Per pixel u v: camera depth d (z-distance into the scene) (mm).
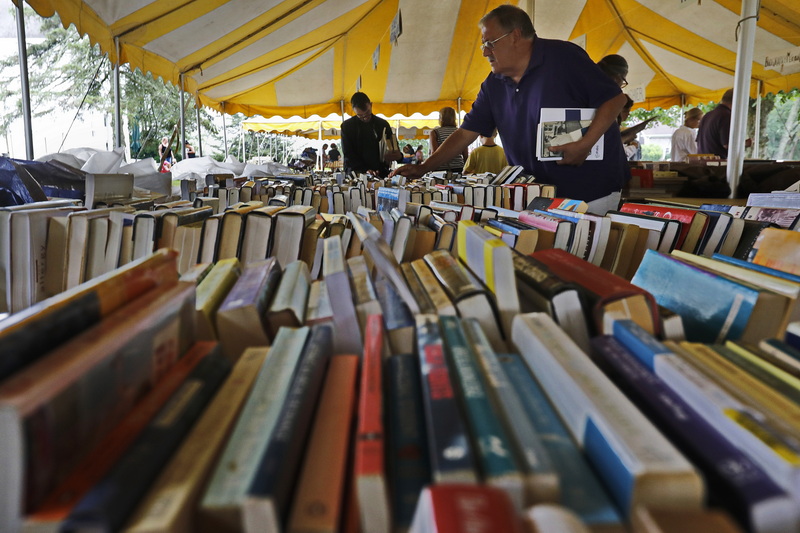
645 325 551
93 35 3184
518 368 495
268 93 8328
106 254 1069
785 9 4180
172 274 546
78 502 292
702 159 3902
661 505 306
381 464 326
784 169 2750
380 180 3324
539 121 2057
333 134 17109
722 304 607
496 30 1969
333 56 7242
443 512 259
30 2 2412
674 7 5156
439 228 1026
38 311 396
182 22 3865
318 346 486
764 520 289
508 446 341
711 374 433
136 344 406
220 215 1015
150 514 289
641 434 336
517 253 752
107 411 362
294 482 351
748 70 2732
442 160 2453
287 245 1009
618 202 2256
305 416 388
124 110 11953
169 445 351
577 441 385
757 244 902
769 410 372
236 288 649
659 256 783
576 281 630
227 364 504
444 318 543
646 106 8398
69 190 1901
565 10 5801
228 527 312
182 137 5219
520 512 310
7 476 279
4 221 1002
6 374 322
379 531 319
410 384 443
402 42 6746
